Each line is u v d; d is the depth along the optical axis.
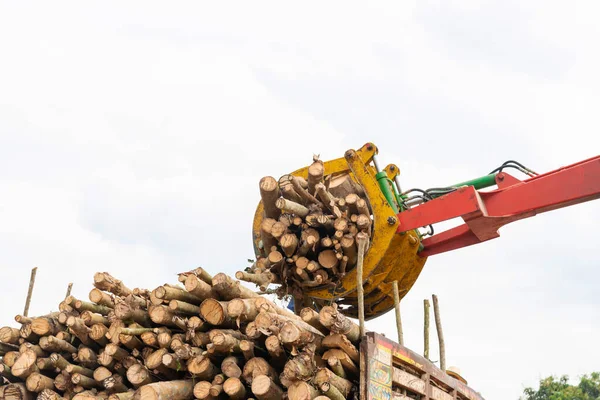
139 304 8.07
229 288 7.67
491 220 10.51
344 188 11.19
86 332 8.19
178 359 7.24
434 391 8.88
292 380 6.92
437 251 11.79
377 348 7.62
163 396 6.91
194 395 7.24
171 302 7.54
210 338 7.14
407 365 8.39
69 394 8.10
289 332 7.00
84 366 8.23
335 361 7.41
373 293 11.62
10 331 8.46
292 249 10.77
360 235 8.87
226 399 7.34
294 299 11.41
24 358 8.14
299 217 10.89
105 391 7.93
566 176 10.03
